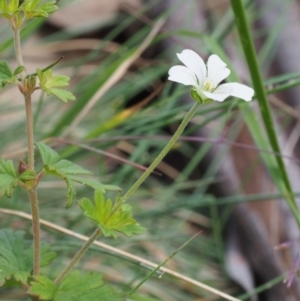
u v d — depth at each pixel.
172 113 0.64
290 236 0.64
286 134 0.77
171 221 0.71
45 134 0.70
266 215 0.67
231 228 0.68
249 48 0.57
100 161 0.69
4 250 0.50
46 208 0.66
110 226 0.47
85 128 0.78
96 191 0.47
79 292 0.48
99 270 0.62
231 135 0.74
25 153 0.67
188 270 0.64
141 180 0.47
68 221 0.64
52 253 0.50
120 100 0.80
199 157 0.70
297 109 0.79
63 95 0.48
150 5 0.85
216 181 0.72
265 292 0.63
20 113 0.82
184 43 0.79
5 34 0.84
